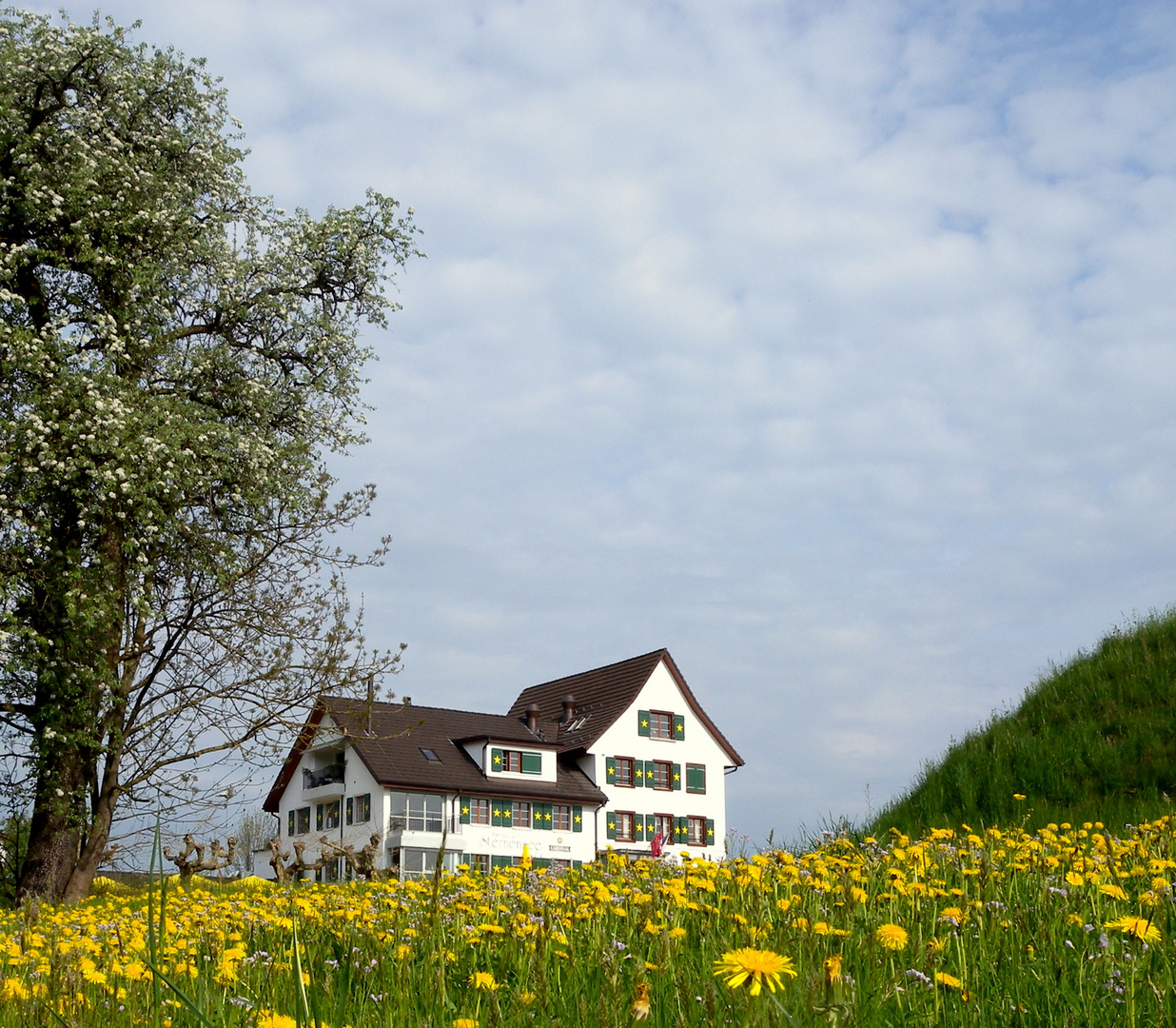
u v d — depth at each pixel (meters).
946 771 14.12
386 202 19.64
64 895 15.88
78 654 15.66
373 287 19.78
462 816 46.94
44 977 3.94
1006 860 6.01
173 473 15.72
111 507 15.84
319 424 19.16
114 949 4.90
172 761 16.47
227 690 16.67
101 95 17.80
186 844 16.88
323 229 19.23
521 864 6.53
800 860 6.64
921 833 11.97
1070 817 11.73
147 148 18.06
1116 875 5.29
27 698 16.19
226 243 18.91
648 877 6.94
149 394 17.23
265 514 17.56
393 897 6.53
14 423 15.16
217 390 18.25
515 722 52.78
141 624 16.53
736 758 55.62
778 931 3.81
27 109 17.33
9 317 17.05
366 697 17.38
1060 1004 3.22
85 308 17.59
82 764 16.16
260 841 61.31
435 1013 3.21
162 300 17.69
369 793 46.59
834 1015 2.39
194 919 6.26
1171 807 10.91
